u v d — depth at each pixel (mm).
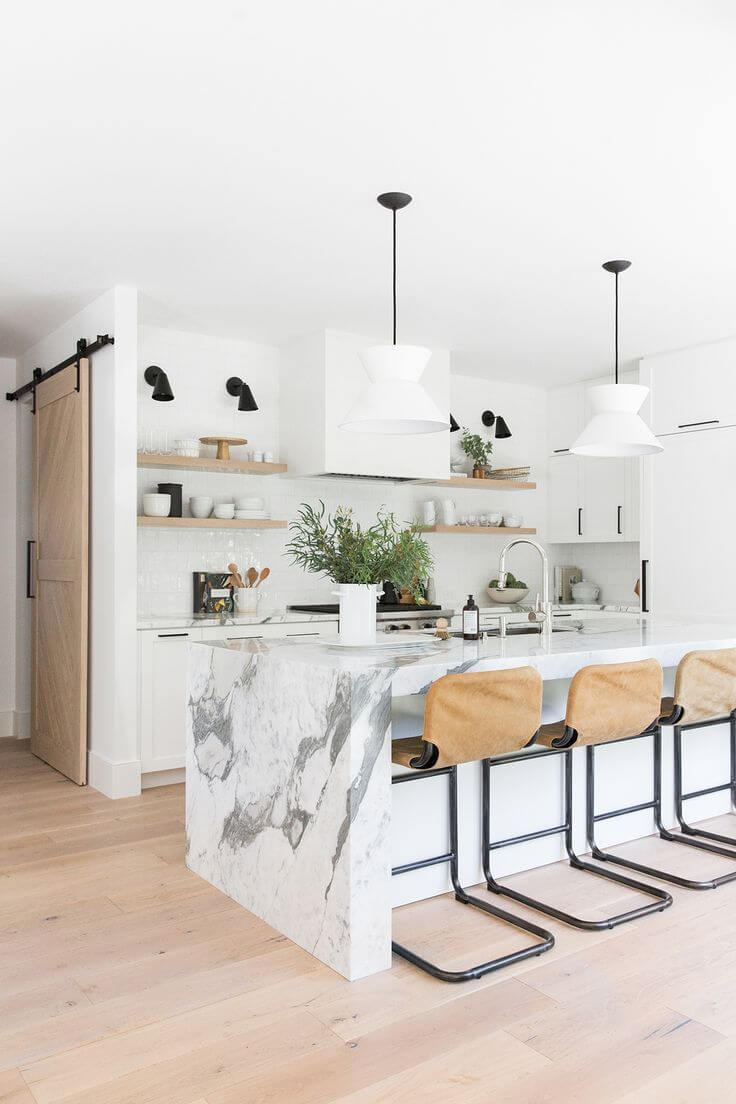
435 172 3141
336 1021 2242
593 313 4922
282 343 5645
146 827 3910
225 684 3156
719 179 3211
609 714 2969
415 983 2447
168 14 2221
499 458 6801
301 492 5855
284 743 2795
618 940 2721
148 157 3020
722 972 2508
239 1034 2182
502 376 6590
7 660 5844
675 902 3031
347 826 2482
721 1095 1933
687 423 5641
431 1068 2033
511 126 2805
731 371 5398
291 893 2740
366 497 6137
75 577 4664
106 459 4453
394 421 3365
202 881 3254
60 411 4914
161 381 4934
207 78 2520
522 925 2785
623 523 6391
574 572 7078
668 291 4523
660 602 5773
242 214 3518
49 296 4570
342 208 3463
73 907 3000
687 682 3262
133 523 4414
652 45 2365
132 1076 2004
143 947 2684
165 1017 2264
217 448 5422
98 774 4523
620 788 3682
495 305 4762
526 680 2713
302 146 2938
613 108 2695
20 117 2736
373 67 2461
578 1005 2320
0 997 2373
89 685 4652
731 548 5371
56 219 3561
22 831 3850
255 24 2262
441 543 6516
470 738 2623
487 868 3123
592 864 3389
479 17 2238
